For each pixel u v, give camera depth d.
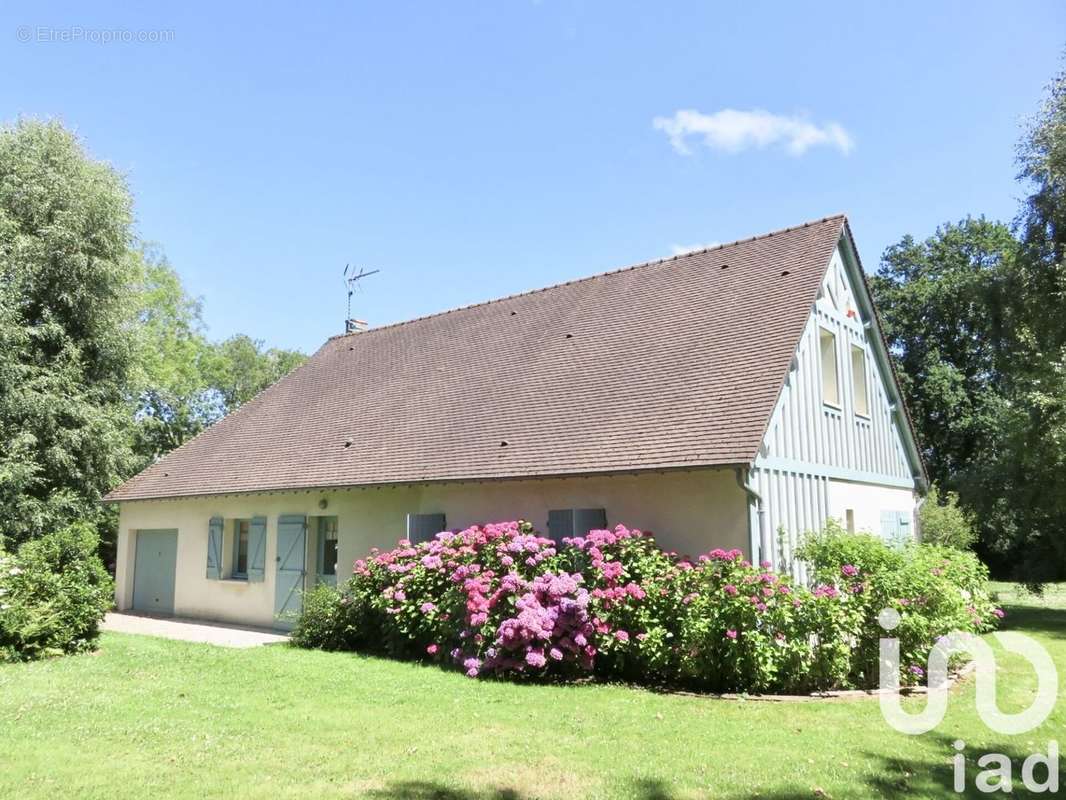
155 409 34.19
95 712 7.37
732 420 10.22
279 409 19.61
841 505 12.78
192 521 17.78
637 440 10.80
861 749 6.19
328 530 15.29
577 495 11.41
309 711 7.42
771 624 8.38
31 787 5.14
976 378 33.84
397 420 15.56
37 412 18.47
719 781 5.32
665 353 12.80
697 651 8.57
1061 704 8.00
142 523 19.09
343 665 10.24
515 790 5.12
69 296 20.17
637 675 9.27
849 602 8.72
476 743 6.25
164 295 35.28
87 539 12.18
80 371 20.25
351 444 15.51
